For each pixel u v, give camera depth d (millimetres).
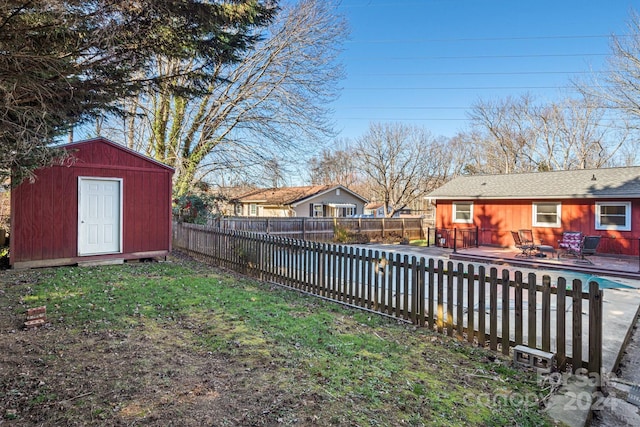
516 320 3988
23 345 3734
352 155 38250
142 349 3713
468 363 3807
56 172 8375
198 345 3887
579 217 13562
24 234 8016
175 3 3811
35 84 3855
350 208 29625
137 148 17453
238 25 4996
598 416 3029
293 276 7184
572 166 28625
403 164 31578
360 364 3553
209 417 2500
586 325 5391
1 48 3682
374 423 2531
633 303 6836
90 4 3539
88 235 8852
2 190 8906
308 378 3168
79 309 5066
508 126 31641
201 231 10453
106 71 4441
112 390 2834
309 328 4566
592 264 10992
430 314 4875
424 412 2740
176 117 15836
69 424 2373
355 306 5930
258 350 3758
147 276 7629
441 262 4734
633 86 19000
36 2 3297
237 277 8078
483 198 15781
